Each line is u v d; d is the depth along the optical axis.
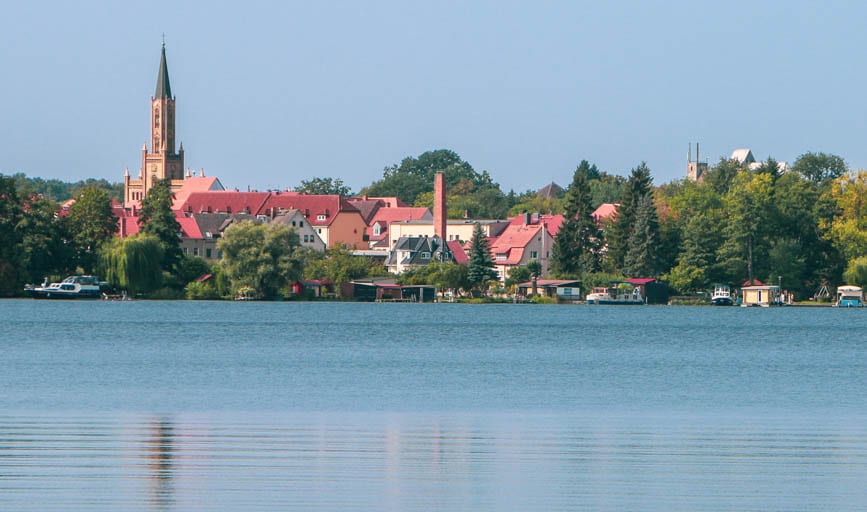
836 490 127.69
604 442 156.25
